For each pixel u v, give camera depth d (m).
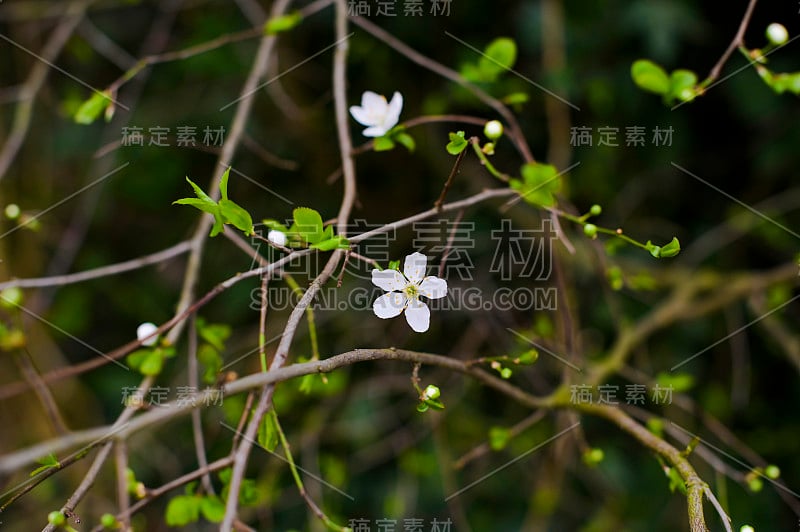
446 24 0.78
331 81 0.83
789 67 0.75
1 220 0.82
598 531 0.73
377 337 0.77
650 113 0.79
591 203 0.80
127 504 0.50
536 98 0.78
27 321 0.81
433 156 0.79
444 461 0.71
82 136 0.88
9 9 0.83
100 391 0.88
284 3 0.63
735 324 0.76
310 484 0.70
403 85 0.81
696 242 0.81
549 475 0.71
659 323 0.70
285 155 0.85
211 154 0.86
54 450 0.47
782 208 0.79
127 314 0.92
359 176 0.85
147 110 0.86
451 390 0.75
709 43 0.76
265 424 0.50
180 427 0.79
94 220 0.90
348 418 0.76
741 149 0.82
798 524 0.77
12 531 0.74
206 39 0.83
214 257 0.86
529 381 0.77
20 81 0.88
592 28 0.75
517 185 0.54
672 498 0.75
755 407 0.82
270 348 0.73
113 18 0.90
